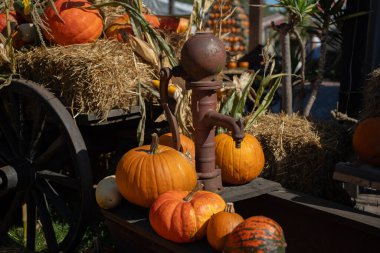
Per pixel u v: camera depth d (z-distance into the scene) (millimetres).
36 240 3334
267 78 3125
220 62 2193
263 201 2727
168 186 2223
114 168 3383
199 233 2000
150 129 3301
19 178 2941
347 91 4387
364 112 3074
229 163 2564
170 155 2287
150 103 2986
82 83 2652
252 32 6004
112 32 3264
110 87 2672
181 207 2020
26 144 3037
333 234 2406
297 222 2568
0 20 3389
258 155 2637
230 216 1943
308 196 2602
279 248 1758
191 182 2295
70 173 3719
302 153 3109
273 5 3898
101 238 3236
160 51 3105
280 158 3148
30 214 3102
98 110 2686
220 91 3227
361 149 2699
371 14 4156
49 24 3061
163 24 3746
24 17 3354
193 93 2297
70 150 2682
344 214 2324
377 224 2188
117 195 2408
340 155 3230
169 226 1996
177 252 2012
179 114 2945
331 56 11594
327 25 4332
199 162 2391
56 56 2748
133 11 3049
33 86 2816
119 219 2307
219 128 3021
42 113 2842
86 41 3068
